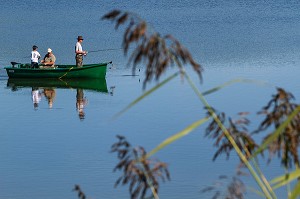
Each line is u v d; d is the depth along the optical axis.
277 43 150.25
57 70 114.38
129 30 11.00
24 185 55.75
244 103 87.56
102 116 83.94
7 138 71.88
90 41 158.75
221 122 12.70
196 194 50.50
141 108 86.44
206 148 63.12
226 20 193.12
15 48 151.25
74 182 55.84
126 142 12.16
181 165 58.28
